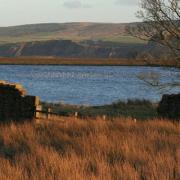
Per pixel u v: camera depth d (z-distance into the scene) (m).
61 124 30.44
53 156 18.55
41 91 115.62
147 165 18.00
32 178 15.78
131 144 22.06
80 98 95.00
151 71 52.97
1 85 37.91
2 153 21.52
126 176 16.02
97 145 21.88
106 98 95.81
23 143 24.08
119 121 31.98
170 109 42.34
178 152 20.09
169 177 16.28
